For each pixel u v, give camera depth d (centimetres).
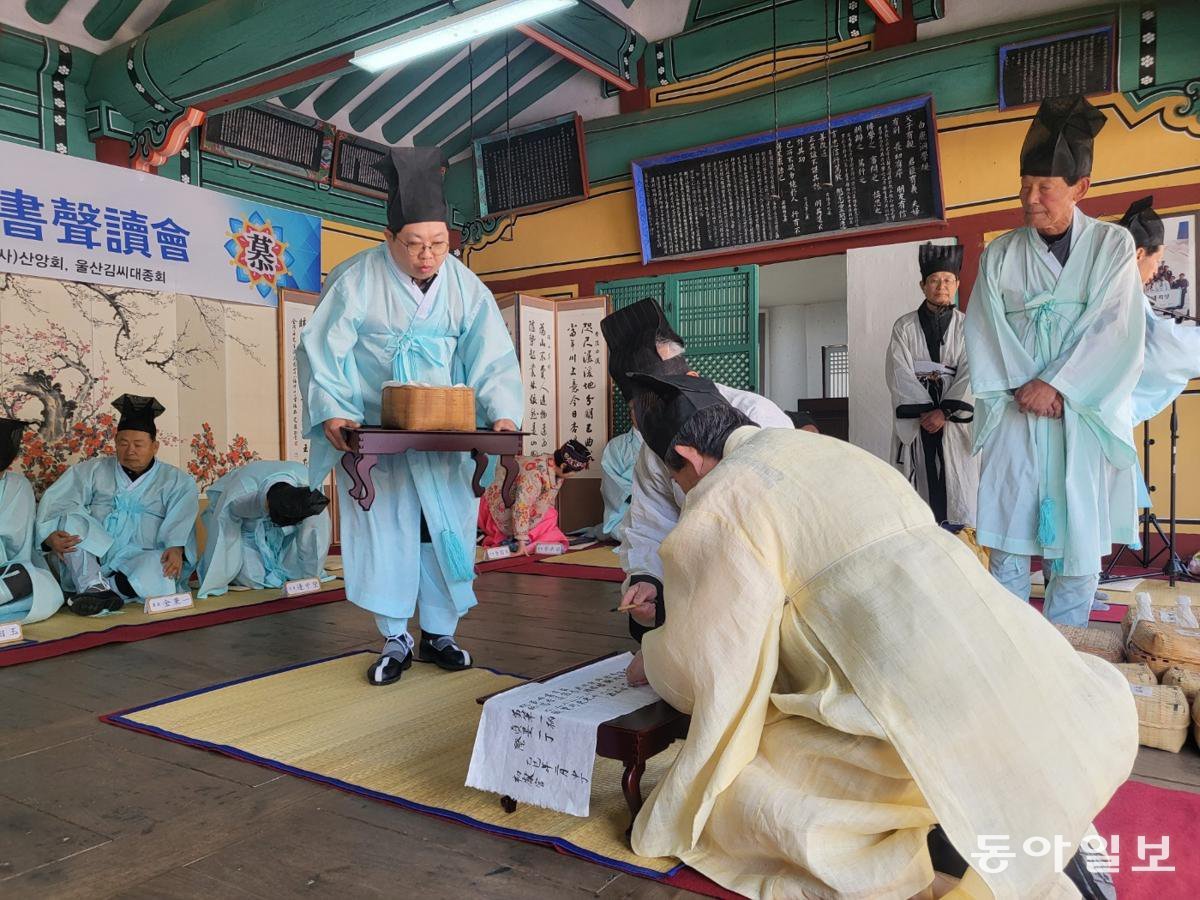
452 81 743
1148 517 510
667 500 222
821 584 152
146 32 534
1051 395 290
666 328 212
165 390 587
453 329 319
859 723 141
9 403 516
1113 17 537
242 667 332
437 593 329
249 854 180
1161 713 233
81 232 546
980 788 132
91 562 438
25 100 540
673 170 691
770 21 653
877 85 606
